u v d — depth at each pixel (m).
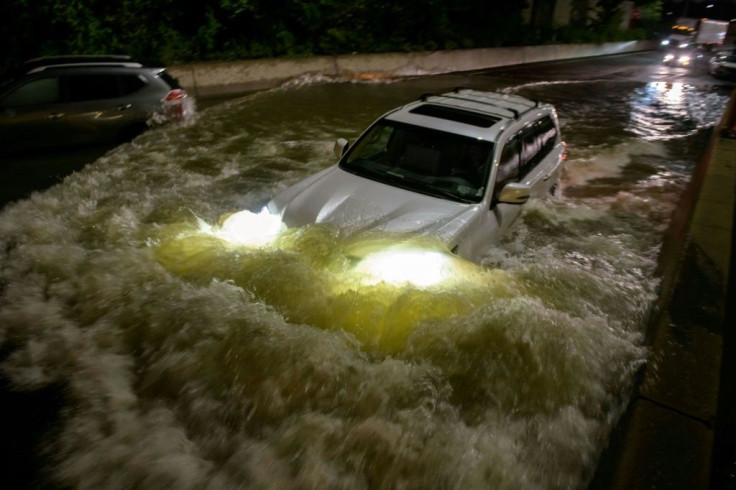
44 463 3.11
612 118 14.55
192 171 8.31
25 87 8.11
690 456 2.96
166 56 14.19
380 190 5.24
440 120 5.80
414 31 21.14
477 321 4.21
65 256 5.12
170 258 4.98
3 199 6.78
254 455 3.23
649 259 6.25
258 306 4.32
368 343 4.12
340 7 18.55
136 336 4.13
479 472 3.19
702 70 26.77
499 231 5.56
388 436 3.37
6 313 4.37
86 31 13.55
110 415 3.46
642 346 4.39
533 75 21.23
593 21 33.91
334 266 4.59
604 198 8.43
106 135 8.89
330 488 3.08
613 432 3.46
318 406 3.61
